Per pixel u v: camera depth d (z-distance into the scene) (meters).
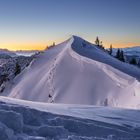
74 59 93.38
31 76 101.31
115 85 58.34
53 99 72.62
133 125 9.59
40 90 84.06
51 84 83.56
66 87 75.75
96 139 7.17
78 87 71.12
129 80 54.88
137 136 8.26
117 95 51.81
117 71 65.06
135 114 11.91
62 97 70.94
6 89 104.38
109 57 104.19
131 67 90.81
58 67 92.88
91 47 118.25
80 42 120.25
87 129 7.91
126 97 45.66
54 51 121.88
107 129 8.20
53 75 88.56
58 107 11.50
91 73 74.81
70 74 83.38
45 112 8.42
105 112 11.66
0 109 7.52
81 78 75.69
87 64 83.25
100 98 57.72
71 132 7.55
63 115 8.79
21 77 107.31
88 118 9.38
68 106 12.52
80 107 12.54
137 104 31.89
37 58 120.44
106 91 58.56
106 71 70.06
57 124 7.77
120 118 10.67
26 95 86.69
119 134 8.12
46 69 100.19
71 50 103.31
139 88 40.78
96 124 8.74
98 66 77.12
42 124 7.56
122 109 13.05
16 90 94.94
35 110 8.22
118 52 143.75
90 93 62.97
